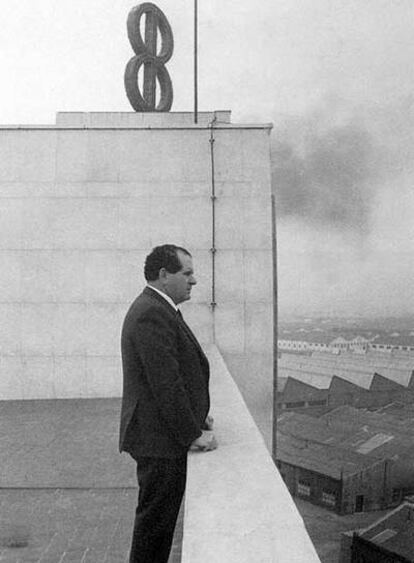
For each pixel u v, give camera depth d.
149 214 8.61
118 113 9.69
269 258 8.61
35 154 8.56
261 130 8.61
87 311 8.59
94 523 3.86
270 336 8.60
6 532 3.72
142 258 8.59
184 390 2.55
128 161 8.59
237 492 2.31
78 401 8.35
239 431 3.28
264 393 8.59
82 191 8.59
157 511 2.63
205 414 2.79
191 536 1.89
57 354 8.60
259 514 2.09
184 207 8.62
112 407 7.86
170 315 2.67
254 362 8.61
